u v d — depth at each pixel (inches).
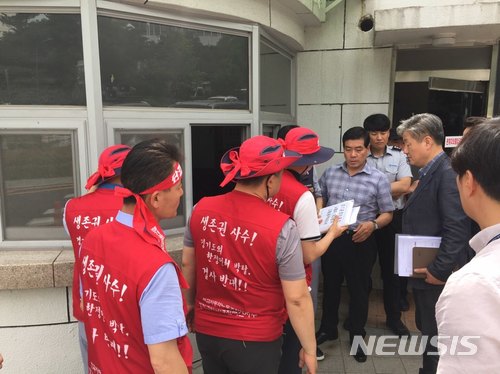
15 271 89.1
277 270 62.3
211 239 64.9
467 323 33.7
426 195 88.1
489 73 156.7
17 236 98.0
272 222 61.0
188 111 109.8
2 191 95.7
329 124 164.2
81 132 94.9
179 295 49.1
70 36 93.8
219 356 66.2
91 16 92.5
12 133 94.1
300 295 61.9
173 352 47.8
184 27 108.9
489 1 132.9
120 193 50.3
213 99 117.1
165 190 51.1
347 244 114.3
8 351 94.6
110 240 50.6
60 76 94.7
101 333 50.9
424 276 86.4
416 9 131.5
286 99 159.0
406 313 147.3
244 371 63.9
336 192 118.6
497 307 32.8
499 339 32.4
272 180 65.1
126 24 99.4
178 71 109.3
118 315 48.6
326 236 79.9
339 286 123.0
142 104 103.8
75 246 72.4
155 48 104.7
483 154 37.2
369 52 156.9
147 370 49.5
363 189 114.9
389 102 159.0
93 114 94.5
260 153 62.2
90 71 93.5
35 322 94.7
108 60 97.5
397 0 150.4
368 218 115.6
